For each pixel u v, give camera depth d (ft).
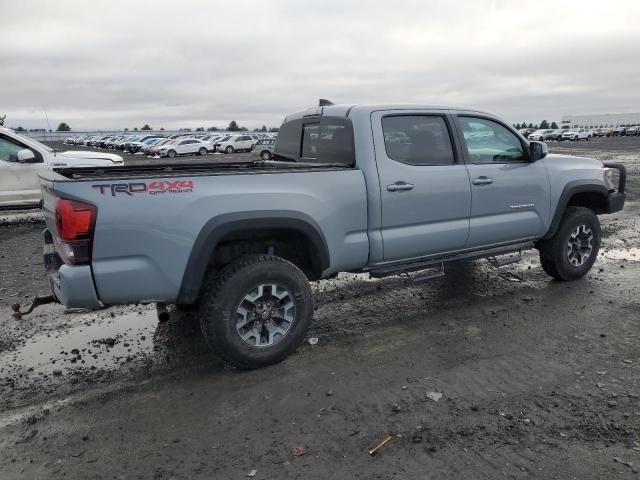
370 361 13.01
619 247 24.68
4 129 32.94
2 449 9.67
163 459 9.29
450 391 11.40
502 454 9.17
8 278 21.03
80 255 10.65
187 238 11.41
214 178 11.71
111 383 12.18
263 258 12.54
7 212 38.29
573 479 8.47
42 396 11.63
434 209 15.10
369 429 10.04
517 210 17.04
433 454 9.23
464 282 19.47
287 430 10.09
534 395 11.13
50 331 15.43
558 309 16.26
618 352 13.12
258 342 12.57
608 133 258.98
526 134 238.07
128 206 10.84
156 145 149.28
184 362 13.26
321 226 13.07
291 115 17.72
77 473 8.96
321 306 17.26
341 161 14.44
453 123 15.74
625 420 10.11
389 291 18.71
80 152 36.37
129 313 16.93
